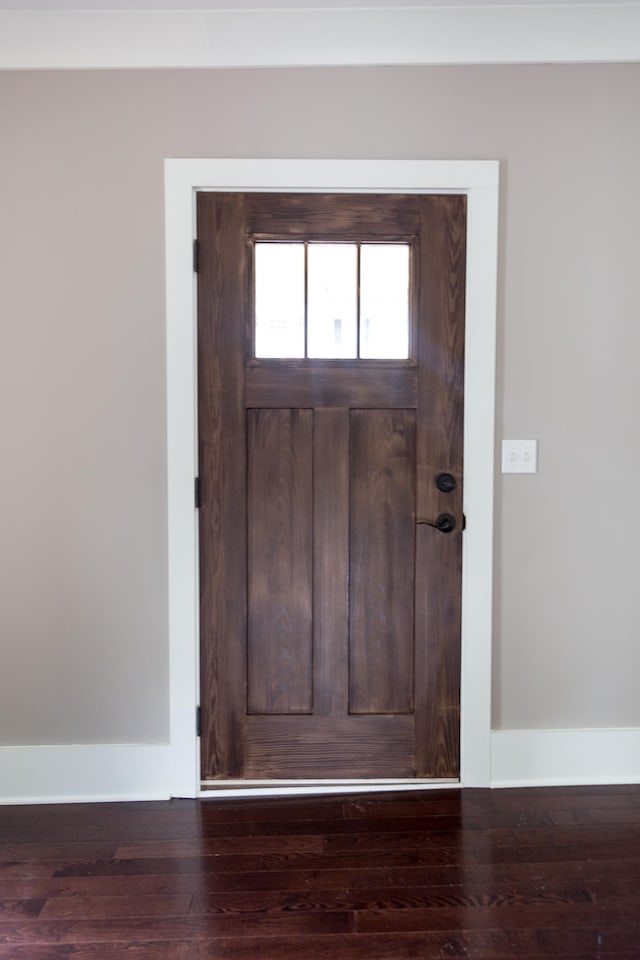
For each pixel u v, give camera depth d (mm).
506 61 2117
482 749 2230
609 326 2188
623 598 2238
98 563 2186
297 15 2025
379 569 2223
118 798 2193
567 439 2209
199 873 1799
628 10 2031
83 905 1679
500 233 2162
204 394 2172
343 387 2184
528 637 2238
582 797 2174
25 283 2123
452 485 2199
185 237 2119
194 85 2107
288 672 2230
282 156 2127
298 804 2150
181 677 2186
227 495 2191
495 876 1779
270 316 2170
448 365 2186
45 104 2094
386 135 2131
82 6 1987
